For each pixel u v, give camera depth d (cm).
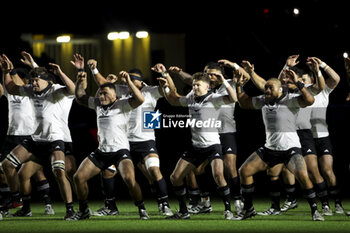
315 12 6097
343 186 5319
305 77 3884
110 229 3073
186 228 3094
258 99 3441
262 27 6191
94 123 5722
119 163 3419
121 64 6200
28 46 6097
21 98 3956
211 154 3494
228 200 3500
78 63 3472
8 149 3966
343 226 3155
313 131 3900
